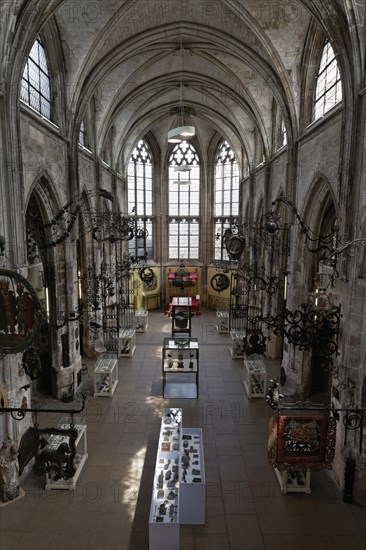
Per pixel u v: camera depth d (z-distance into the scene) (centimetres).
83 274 1836
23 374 980
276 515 879
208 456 1103
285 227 1603
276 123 1928
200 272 3200
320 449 845
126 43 1571
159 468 883
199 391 1548
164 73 2122
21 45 900
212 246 3188
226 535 819
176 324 2414
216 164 3116
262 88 1912
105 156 2297
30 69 1205
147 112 2531
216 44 1700
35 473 1012
